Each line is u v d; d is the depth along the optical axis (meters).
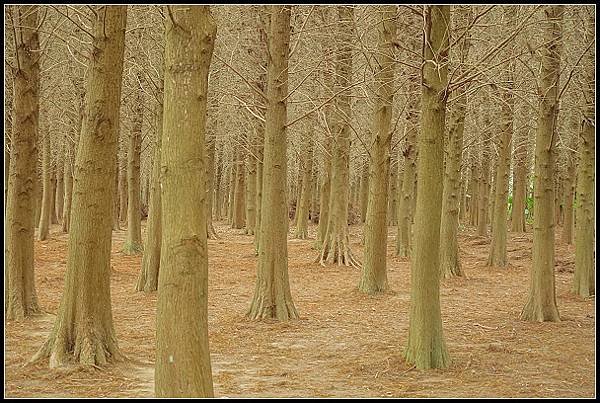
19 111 11.42
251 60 16.02
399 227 23.36
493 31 12.85
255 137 24.45
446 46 8.54
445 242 17.98
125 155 34.72
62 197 40.28
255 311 12.07
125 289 15.87
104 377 7.86
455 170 17.89
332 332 11.05
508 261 21.70
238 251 25.95
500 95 17.17
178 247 4.78
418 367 8.30
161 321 4.83
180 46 4.82
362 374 8.16
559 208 37.94
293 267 20.61
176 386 4.75
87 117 8.29
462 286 16.66
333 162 21.17
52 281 16.33
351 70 17.09
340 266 20.61
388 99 15.10
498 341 10.13
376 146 15.24
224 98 21.80
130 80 17.77
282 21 12.00
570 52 13.85
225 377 8.06
